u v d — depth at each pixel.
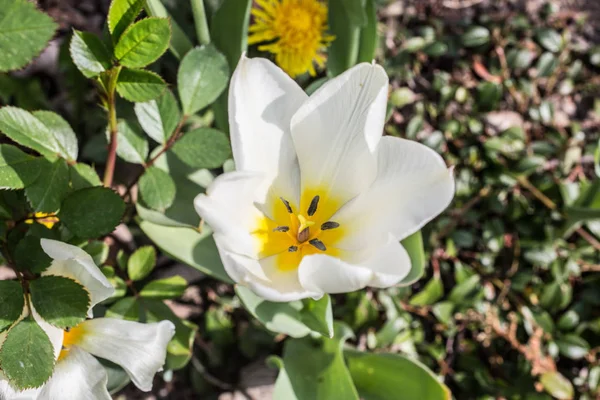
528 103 0.49
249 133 0.22
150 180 0.27
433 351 0.41
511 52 0.48
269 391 0.39
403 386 0.31
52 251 0.22
